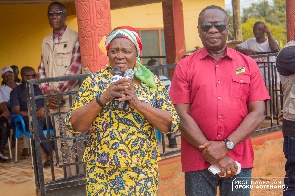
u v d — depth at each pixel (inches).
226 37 122.3
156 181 109.1
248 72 122.2
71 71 181.9
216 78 122.0
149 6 519.8
